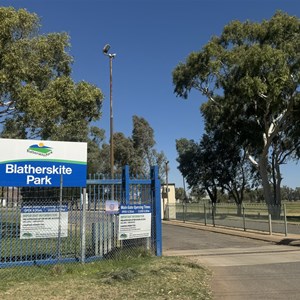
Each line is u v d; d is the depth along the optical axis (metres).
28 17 17.25
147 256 11.52
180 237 19.64
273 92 27.53
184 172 52.88
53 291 7.52
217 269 10.28
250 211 22.70
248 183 50.38
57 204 10.33
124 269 9.36
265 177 34.97
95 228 11.05
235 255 13.10
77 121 18.58
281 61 27.39
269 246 15.77
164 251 14.25
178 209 34.06
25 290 7.59
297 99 29.70
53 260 10.05
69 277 8.75
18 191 10.85
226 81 32.38
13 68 16.16
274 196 41.22
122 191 11.47
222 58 31.81
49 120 17.31
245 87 27.77
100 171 66.19
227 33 33.47
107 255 10.90
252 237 18.75
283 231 20.11
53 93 17.64
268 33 30.95
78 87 18.56
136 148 67.25
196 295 7.36
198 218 29.33
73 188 11.45
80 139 19.77
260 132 35.91
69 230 11.19
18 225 10.03
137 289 7.71
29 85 16.89
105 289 7.70
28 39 18.02
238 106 31.98
